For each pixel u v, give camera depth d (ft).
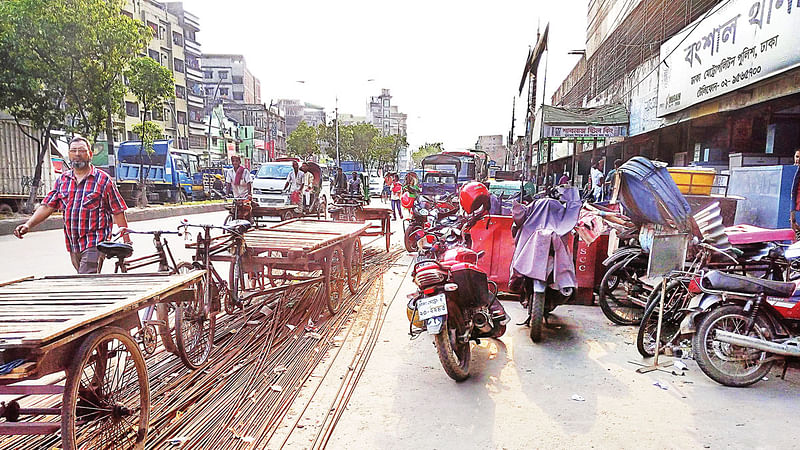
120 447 9.89
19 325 7.64
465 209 18.85
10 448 9.86
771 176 25.58
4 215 54.44
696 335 13.87
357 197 54.54
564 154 90.99
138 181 76.02
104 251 13.25
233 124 209.77
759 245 17.99
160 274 11.68
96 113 59.31
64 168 75.97
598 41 72.84
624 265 19.07
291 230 23.24
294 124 381.19
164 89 69.56
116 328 9.21
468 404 12.66
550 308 18.38
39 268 28.66
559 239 16.52
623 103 57.72
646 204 15.80
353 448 10.61
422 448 10.62
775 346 13.06
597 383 13.96
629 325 19.21
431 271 13.69
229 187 105.19
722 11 33.12
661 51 44.62
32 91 51.21
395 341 17.35
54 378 13.42
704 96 35.70
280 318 18.83
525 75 66.23
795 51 25.43
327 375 14.33
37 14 49.03
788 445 10.76
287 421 11.66
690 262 16.79
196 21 181.47
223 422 11.37
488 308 15.56
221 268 30.25
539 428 11.46
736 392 13.38
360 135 227.81
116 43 55.88
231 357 15.15
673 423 11.69
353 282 24.94
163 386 12.91
